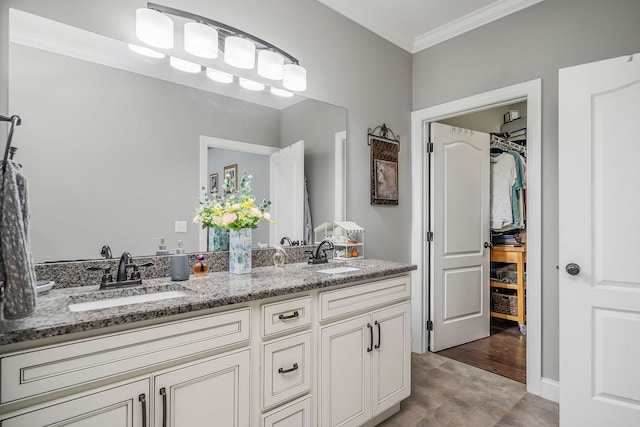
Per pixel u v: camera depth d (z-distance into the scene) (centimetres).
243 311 125
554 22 214
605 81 170
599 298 171
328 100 229
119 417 97
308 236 218
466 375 245
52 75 132
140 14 142
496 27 242
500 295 360
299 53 211
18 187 93
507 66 236
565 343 179
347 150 240
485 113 391
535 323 217
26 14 127
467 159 314
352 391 164
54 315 95
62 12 134
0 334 80
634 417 162
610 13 193
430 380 237
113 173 146
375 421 183
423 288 286
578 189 177
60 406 88
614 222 168
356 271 176
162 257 158
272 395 133
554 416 192
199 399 113
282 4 202
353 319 165
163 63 160
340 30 236
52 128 132
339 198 235
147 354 102
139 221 153
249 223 168
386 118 270
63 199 134
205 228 173
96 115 142
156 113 158
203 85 174
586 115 175
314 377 149
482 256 324
